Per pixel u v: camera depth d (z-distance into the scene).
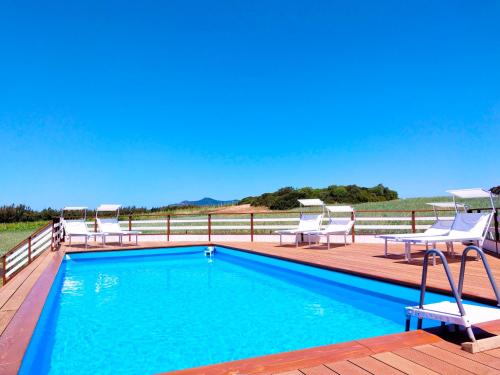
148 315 5.00
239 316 4.86
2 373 2.33
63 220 11.90
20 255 8.81
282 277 7.77
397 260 7.02
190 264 9.81
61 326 4.58
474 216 6.87
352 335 4.05
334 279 6.18
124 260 10.22
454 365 2.29
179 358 3.51
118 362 3.43
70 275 8.24
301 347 3.71
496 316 2.67
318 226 10.34
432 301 4.43
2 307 4.16
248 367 2.30
